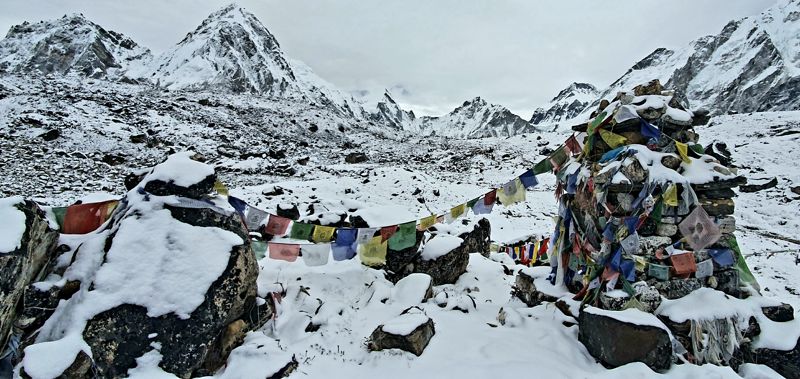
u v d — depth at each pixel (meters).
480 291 7.82
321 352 5.41
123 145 22.94
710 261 5.80
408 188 19.86
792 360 5.19
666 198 5.59
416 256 7.92
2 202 4.73
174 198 5.37
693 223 5.75
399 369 5.06
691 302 5.50
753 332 5.40
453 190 20.80
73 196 14.41
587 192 6.32
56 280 4.95
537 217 17.88
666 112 6.01
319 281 7.06
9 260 4.31
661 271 5.66
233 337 5.15
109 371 4.39
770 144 27.34
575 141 6.96
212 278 4.93
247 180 20.66
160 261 4.92
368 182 20.16
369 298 6.72
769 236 15.74
